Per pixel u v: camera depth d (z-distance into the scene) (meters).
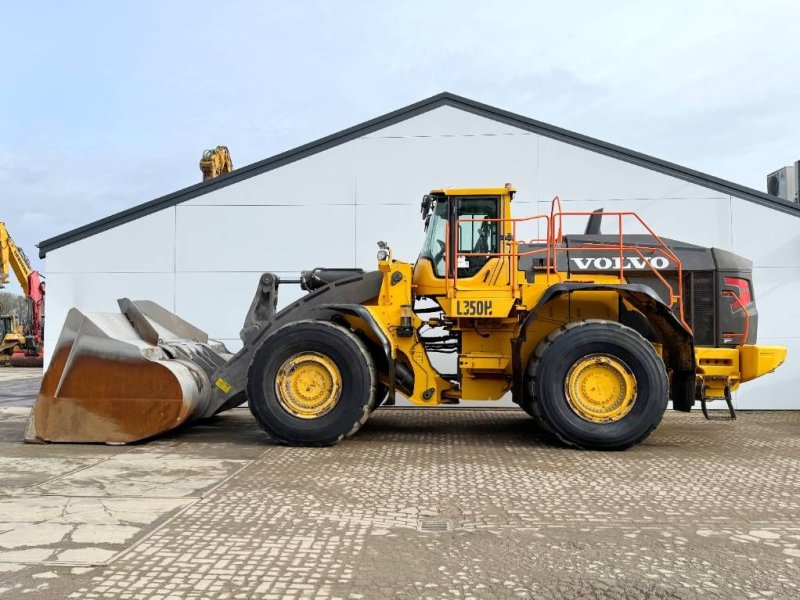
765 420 7.91
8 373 20.02
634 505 3.90
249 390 5.95
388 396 6.02
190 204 9.59
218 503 3.91
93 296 9.62
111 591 2.63
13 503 3.90
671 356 6.29
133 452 5.59
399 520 3.59
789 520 3.60
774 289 8.98
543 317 6.43
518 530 3.42
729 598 2.58
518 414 8.64
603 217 9.20
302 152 9.51
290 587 2.68
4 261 23.84
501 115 9.34
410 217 9.42
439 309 6.85
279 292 9.49
